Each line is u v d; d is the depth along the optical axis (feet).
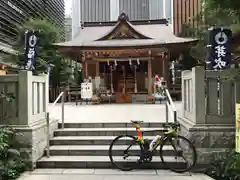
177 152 16.46
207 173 15.37
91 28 60.03
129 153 16.63
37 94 18.11
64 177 14.65
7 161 14.88
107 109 32.83
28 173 15.31
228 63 16.76
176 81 67.72
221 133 15.49
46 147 18.02
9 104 16.39
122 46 46.80
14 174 14.64
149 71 50.88
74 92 50.37
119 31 50.60
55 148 17.78
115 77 57.26
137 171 15.71
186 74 18.34
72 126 21.02
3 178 14.21
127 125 20.81
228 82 15.94
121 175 14.96
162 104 42.63
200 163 15.48
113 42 49.55
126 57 51.21
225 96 16.02
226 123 15.84
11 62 46.47
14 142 15.72
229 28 17.20
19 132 15.75
